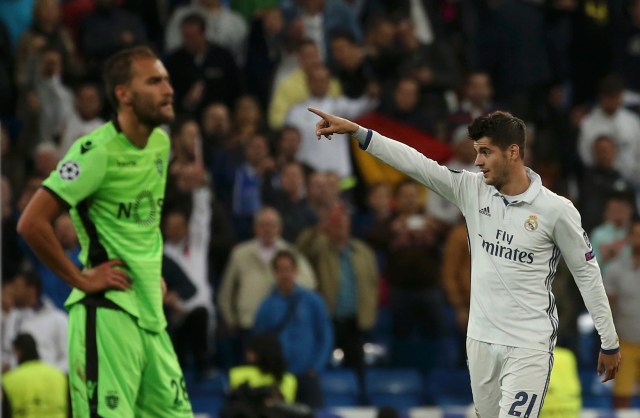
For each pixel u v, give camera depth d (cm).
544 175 5847
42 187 2561
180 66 5725
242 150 5422
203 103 5744
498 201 2641
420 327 5181
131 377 2598
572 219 2606
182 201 4850
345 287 5047
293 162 5441
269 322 4772
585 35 6519
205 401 4869
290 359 4741
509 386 2614
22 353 4178
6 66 5688
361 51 5875
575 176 6053
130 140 2614
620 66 6462
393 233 5206
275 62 6059
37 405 4075
